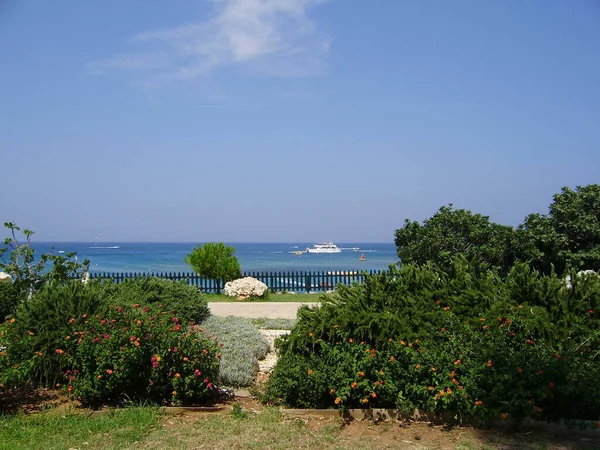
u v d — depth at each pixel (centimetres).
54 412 575
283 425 529
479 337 582
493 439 486
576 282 658
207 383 596
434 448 468
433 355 554
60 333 662
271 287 2366
